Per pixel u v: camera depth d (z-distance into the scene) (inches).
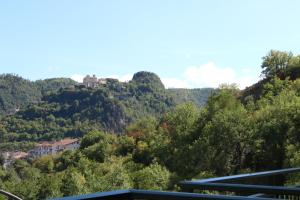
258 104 2326.5
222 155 1871.3
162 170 2054.6
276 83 2564.0
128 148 3257.9
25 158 5861.2
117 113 7165.4
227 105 2262.6
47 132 7111.2
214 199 87.4
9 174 3767.2
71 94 7785.4
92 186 2175.2
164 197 93.0
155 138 2652.6
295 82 2335.1
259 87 3235.7
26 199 2399.1
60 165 3777.1
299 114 1637.6
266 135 1759.4
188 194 90.8
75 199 83.9
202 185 127.0
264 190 114.5
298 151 1441.9
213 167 1878.7
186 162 2009.1
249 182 157.4
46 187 2395.4
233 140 1855.3
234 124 1872.5
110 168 2524.6
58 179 2448.3
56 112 7568.9
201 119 2239.2
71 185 2225.6
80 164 2898.6
